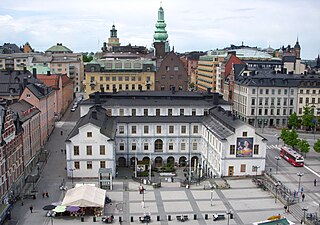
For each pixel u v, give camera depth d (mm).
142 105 113062
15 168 83750
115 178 94375
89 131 91750
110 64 167875
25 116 99250
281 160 109688
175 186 89125
